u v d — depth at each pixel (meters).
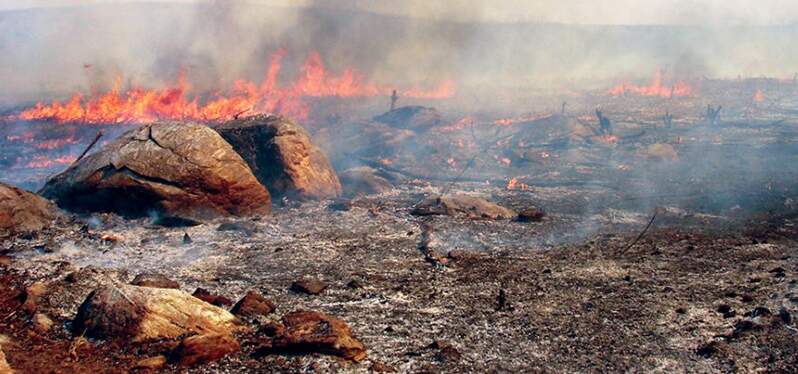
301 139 13.62
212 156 11.57
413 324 7.36
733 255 10.19
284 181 13.23
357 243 10.62
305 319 6.95
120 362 6.10
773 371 6.44
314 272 9.10
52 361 6.03
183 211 11.38
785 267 9.60
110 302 6.61
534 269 9.46
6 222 10.23
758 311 7.76
